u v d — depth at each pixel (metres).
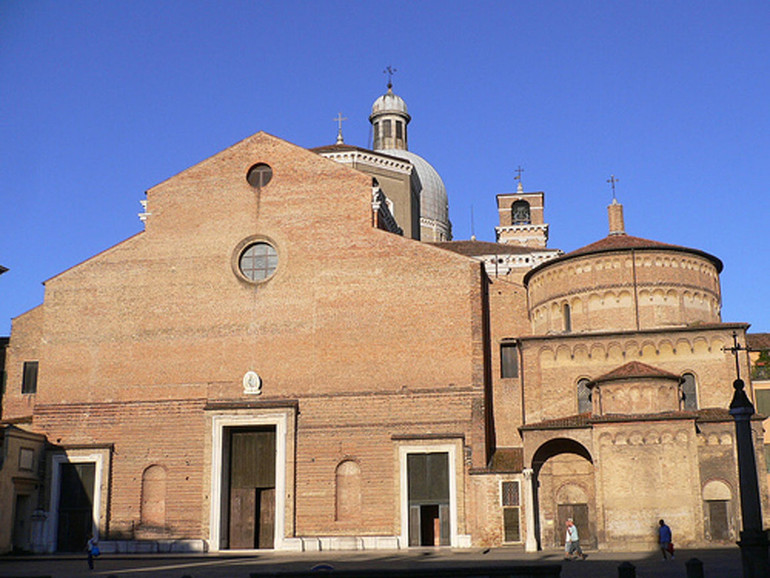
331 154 75.75
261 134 59.81
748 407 28.97
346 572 29.73
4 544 51.88
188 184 59.59
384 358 54.72
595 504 48.94
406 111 100.38
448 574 29.98
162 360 56.81
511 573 30.23
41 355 58.06
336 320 55.78
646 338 52.62
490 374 57.12
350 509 53.03
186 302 57.56
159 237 58.94
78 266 59.12
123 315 57.94
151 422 55.91
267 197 58.56
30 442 55.00
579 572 35.81
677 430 46.59
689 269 56.78
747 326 51.69
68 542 55.03
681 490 45.91
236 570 40.00
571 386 53.03
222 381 55.88
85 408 56.81
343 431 53.97
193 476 54.59
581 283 56.88
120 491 55.19
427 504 52.25
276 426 54.47
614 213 63.66
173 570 40.78
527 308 60.25
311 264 56.94
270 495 55.88
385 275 55.97
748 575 27.88
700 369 51.78
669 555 42.25
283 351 55.81
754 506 28.34
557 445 51.28
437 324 54.66
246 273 57.97
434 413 53.34
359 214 57.28
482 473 51.28
